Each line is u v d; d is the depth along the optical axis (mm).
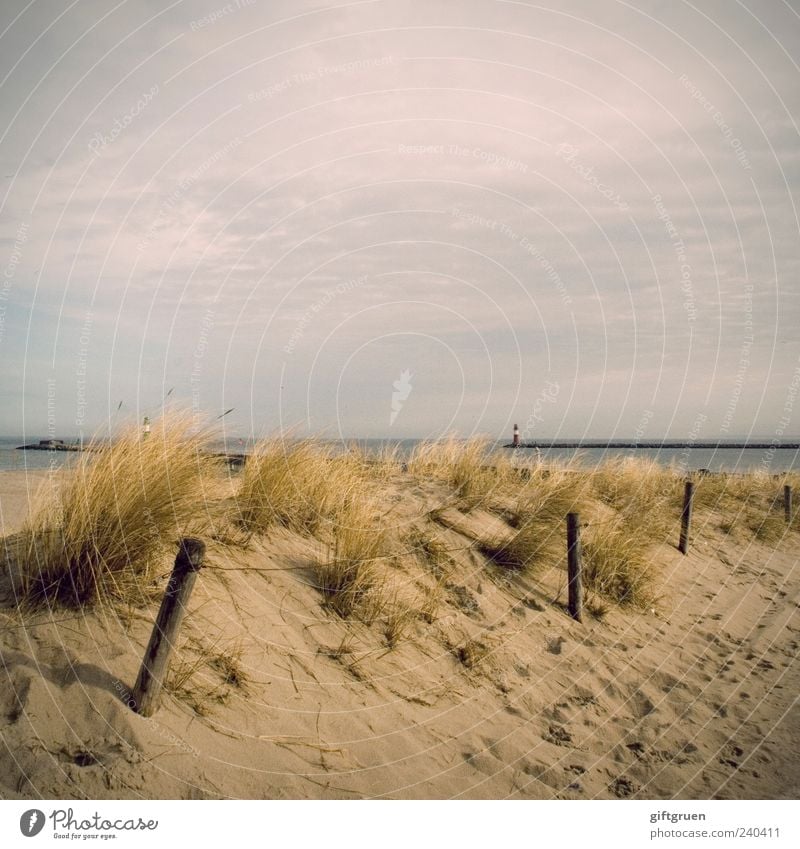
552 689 5293
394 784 3711
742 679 6055
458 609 5949
